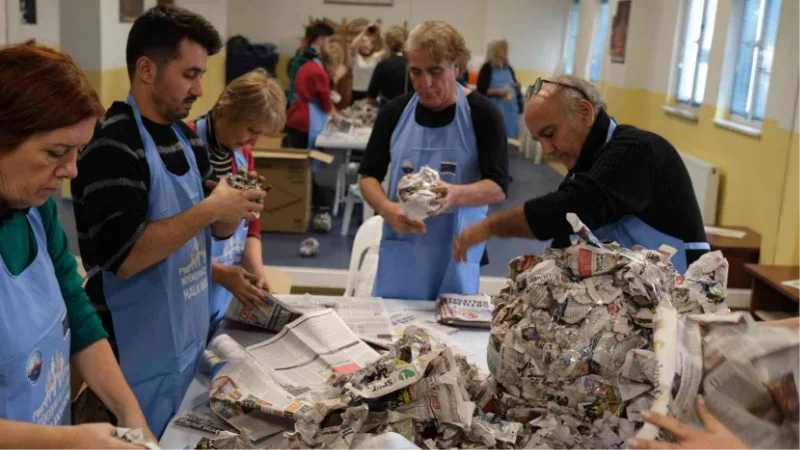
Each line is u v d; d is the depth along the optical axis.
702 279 1.43
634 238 1.95
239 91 2.14
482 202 2.36
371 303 2.34
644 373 1.23
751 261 4.10
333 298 2.37
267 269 3.07
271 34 3.95
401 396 1.39
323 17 3.91
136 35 1.68
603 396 1.28
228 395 1.60
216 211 1.71
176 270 1.77
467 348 2.02
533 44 3.98
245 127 2.17
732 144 4.23
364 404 1.35
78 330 1.45
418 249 2.52
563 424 1.31
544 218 1.86
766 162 4.09
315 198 4.37
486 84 4.04
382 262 2.56
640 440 0.92
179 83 1.69
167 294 1.75
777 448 1.09
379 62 3.85
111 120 1.67
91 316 1.47
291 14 3.91
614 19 4.05
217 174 2.25
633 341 1.29
